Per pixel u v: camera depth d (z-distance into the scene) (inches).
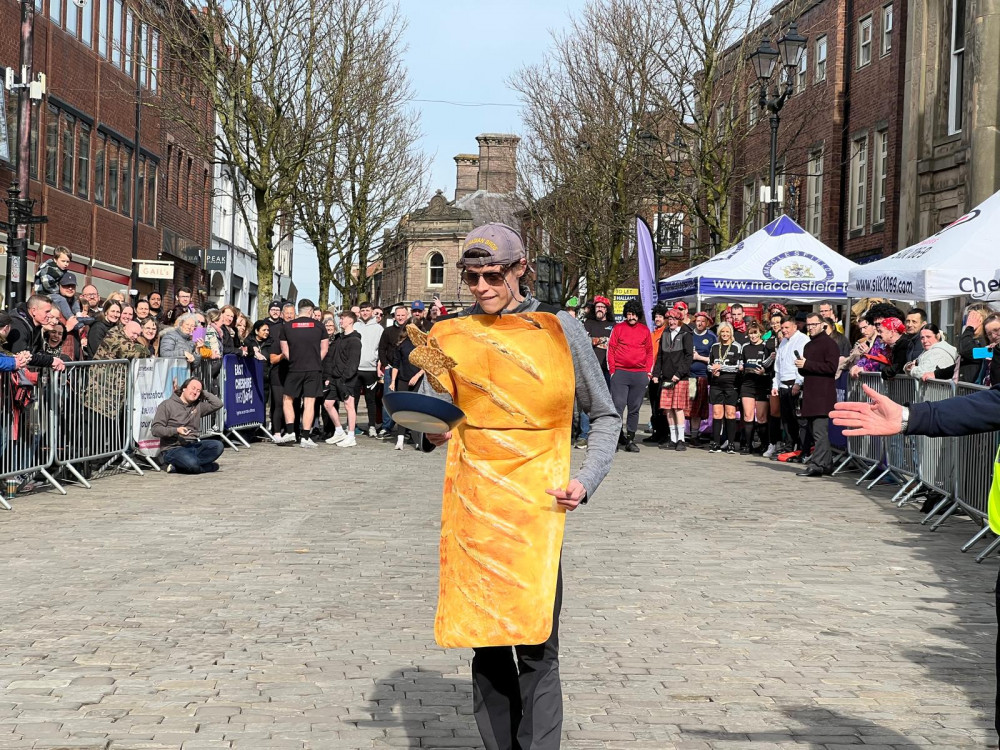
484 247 148.8
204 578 293.7
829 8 1306.6
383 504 433.4
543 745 149.3
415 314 686.5
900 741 184.7
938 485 420.2
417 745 177.6
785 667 225.3
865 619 265.6
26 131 744.3
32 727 181.8
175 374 557.3
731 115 1178.6
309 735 181.0
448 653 229.8
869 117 1220.5
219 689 203.0
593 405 154.8
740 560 334.6
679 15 1128.8
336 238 1501.0
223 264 1240.2
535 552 148.4
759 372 684.1
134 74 1332.4
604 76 1275.8
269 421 761.6
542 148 1507.1
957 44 994.1
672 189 1186.0
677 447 717.3
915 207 1037.2
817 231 1337.4
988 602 286.2
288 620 252.5
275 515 400.5
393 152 1504.7
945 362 476.1
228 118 1003.3
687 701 202.8
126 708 191.9
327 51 1077.8
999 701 148.1
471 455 150.9
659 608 272.1
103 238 1236.5
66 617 251.4
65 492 442.3
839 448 601.9
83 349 526.3
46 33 1052.5
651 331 754.8
